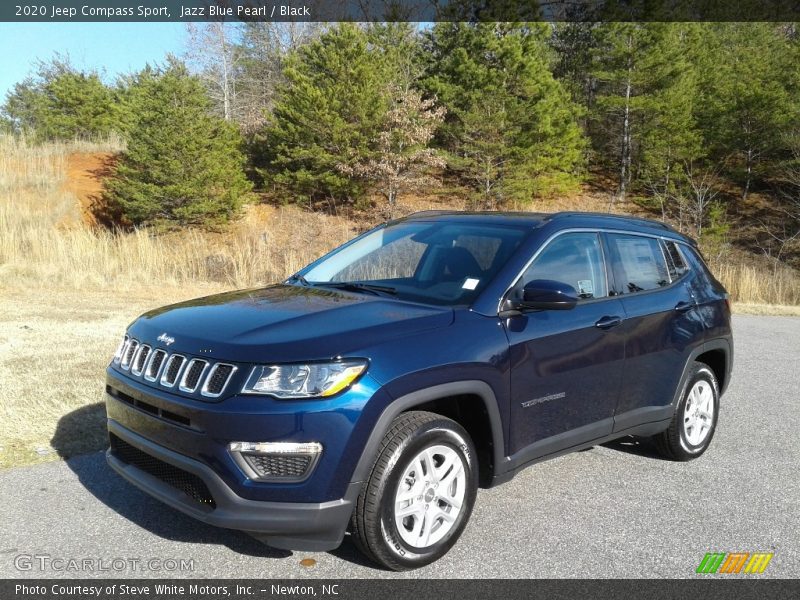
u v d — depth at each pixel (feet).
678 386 16.37
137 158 76.95
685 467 16.70
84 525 12.46
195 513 10.37
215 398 10.25
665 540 12.69
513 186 92.99
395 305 12.32
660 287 16.29
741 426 20.36
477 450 12.48
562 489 15.03
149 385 11.27
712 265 86.38
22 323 30.09
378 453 10.56
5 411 17.99
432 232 15.08
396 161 86.48
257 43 112.98
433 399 11.11
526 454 12.83
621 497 14.67
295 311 11.86
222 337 10.85
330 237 83.05
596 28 108.17
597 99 106.73
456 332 11.73
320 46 88.33
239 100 113.19
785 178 103.45
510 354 12.26
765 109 101.04
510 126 92.73
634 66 103.09
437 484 11.42
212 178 78.59
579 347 13.56
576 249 14.53
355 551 11.89
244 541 12.06
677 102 100.17
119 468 11.94
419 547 11.14
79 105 108.58
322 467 10.06
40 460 15.33
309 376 10.15
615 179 114.42
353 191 88.02
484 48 92.99
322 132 85.30
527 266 13.37
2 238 50.96
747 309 51.37
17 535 12.03
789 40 120.37
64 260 47.91
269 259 54.75
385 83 88.84
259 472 10.07
